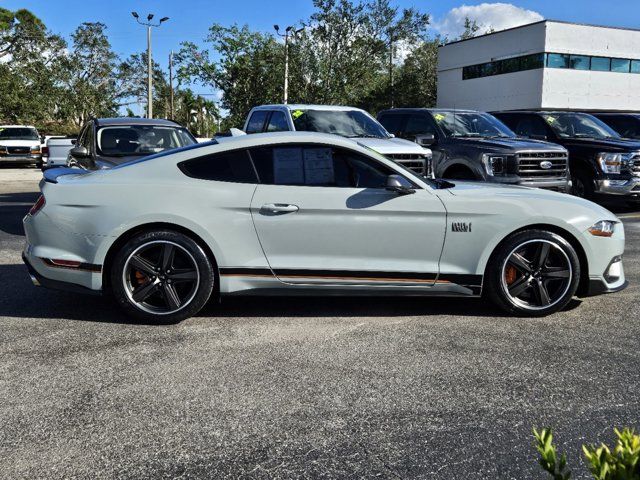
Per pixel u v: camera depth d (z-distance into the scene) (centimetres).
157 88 6775
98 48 5944
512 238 478
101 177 469
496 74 4022
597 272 489
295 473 261
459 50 4300
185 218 453
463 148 1005
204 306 512
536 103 3706
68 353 400
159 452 278
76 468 264
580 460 271
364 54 3703
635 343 427
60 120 5631
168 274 460
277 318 481
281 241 464
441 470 263
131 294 459
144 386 348
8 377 360
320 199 463
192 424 304
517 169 953
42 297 536
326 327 459
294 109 1034
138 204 454
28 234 478
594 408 323
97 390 343
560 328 460
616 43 3800
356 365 382
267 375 365
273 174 470
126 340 427
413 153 884
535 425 304
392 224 468
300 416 313
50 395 336
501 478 257
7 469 263
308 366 380
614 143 1136
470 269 478
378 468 265
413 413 317
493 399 334
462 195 479
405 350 410
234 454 276
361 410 320
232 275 464
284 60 3566
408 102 4897
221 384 352
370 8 3625
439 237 473
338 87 3609
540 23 3616
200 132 6738
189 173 467
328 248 468
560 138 1207
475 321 477
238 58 3722
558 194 509
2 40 5375
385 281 473
